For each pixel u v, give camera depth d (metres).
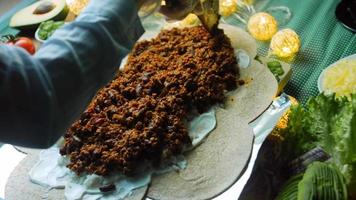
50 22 0.49
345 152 0.26
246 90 0.39
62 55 0.22
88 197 0.32
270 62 0.41
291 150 0.29
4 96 0.20
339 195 0.24
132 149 0.33
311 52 0.43
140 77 0.38
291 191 0.26
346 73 0.38
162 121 0.34
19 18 0.51
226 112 0.37
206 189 0.32
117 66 0.24
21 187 0.34
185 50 0.41
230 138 0.35
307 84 0.40
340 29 0.45
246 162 0.33
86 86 0.23
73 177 0.34
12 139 0.22
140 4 0.26
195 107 0.37
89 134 0.35
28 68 0.21
